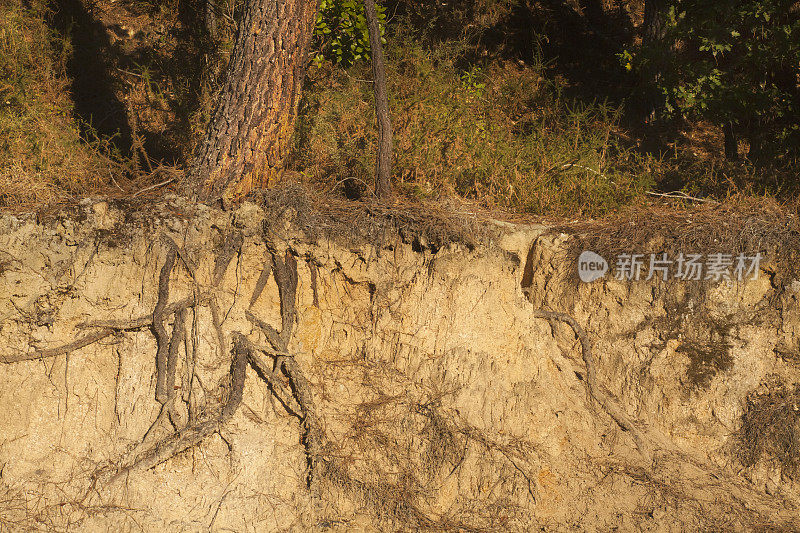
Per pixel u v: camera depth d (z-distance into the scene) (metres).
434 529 5.56
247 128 5.88
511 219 6.65
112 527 5.24
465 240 6.11
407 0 10.05
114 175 6.54
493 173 6.92
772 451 6.14
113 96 8.59
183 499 5.43
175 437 5.48
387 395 6.01
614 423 6.22
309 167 7.01
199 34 8.30
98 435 5.50
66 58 8.50
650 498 5.88
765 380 6.35
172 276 5.64
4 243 5.37
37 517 5.20
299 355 5.92
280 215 5.87
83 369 5.54
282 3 5.90
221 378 5.69
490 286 6.15
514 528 5.66
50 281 5.43
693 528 5.72
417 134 6.99
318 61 7.52
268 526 5.53
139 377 5.59
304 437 5.84
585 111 8.74
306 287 6.00
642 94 9.62
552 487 5.87
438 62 8.81
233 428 5.63
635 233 6.40
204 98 7.96
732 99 7.80
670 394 6.33
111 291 5.56
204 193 5.86
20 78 7.74
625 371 6.40
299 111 7.38
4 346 5.40
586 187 6.88
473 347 6.11
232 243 5.77
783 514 5.90
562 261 6.40
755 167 7.84
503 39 11.06
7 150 6.36
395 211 6.15
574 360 6.40
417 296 6.11
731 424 6.30
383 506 5.66
